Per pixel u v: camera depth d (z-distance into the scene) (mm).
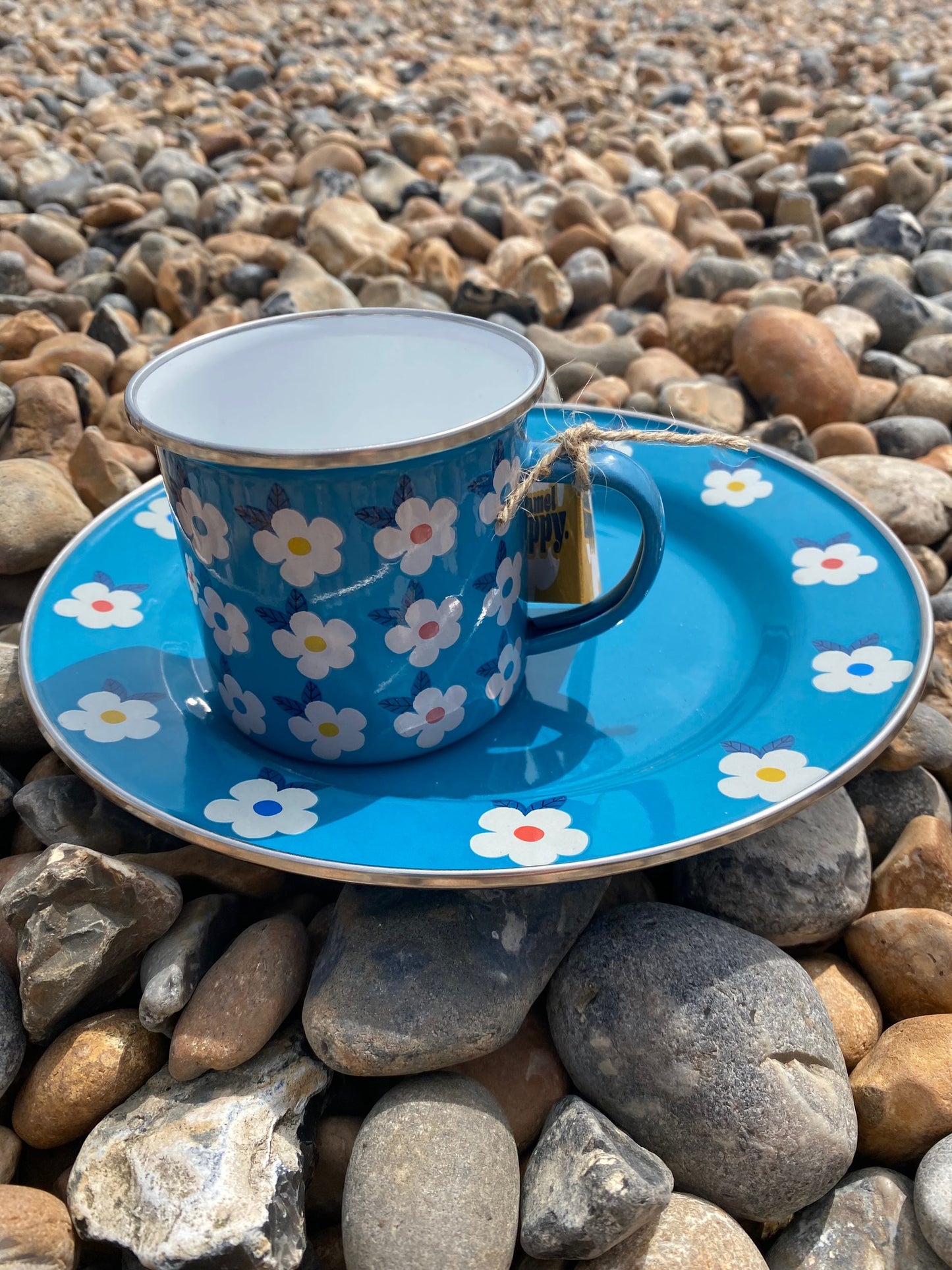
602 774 250
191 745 251
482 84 1003
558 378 494
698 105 994
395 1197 206
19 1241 198
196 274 560
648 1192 202
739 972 232
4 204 655
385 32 1227
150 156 745
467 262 641
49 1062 228
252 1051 225
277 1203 205
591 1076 229
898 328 537
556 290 569
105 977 235
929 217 678
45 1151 234
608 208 673
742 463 344
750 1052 221
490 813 228
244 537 217
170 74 975
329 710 237
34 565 354
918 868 274
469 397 249
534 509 255
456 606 233
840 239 669
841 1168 219
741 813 222
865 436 447
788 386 465
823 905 260
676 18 1354
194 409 243
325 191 672
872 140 791
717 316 520
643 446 356
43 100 837
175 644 289
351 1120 232
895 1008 262
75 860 228
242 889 261
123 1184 209
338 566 217
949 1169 217
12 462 368
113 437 440
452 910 236
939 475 414
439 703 244
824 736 243
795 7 1442
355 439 246
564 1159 215
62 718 257
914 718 301
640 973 232
